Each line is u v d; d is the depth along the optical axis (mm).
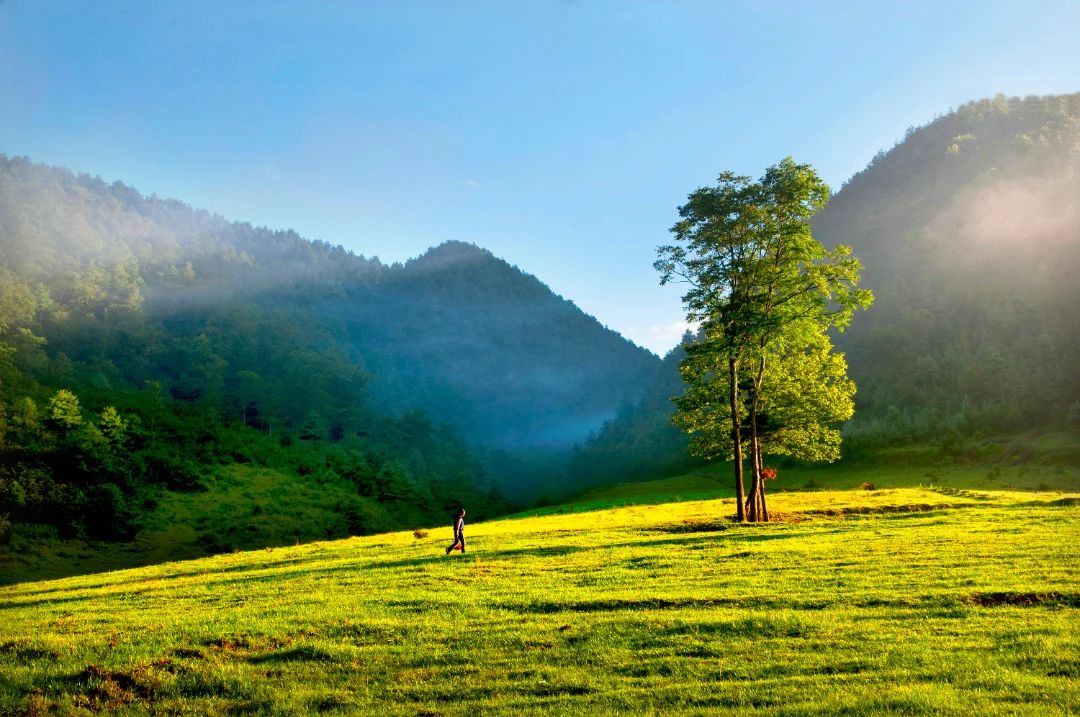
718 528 40875
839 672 13203
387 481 167500
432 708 12930
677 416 51125
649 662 14555
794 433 48875
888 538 30453
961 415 169625
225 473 146125
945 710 10820
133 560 99312
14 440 120125
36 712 13773
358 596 23375
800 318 43781
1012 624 15438
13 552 93562
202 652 16938
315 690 14266
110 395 169625
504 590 23078
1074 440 137750
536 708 12477
